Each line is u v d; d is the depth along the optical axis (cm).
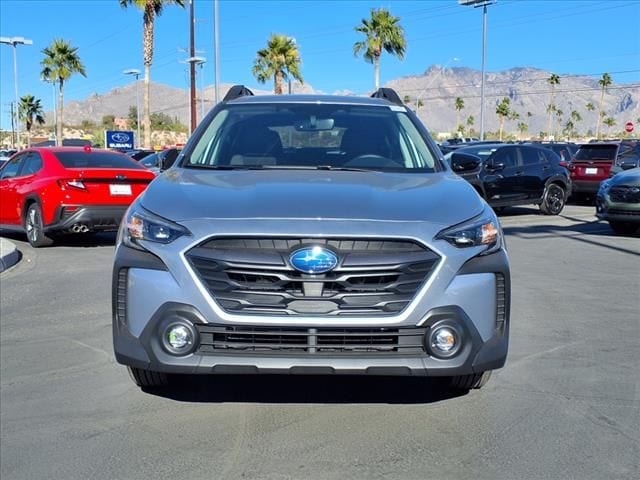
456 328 351
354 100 554
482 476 345
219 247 349
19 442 385
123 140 4381
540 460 361
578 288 783
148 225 365
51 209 1045
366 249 348
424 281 350
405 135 508
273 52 4719
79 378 485
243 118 520
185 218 359
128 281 363
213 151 485
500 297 372
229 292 347
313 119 517
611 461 360
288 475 346
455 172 531
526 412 422
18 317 655
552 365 511
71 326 623
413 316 347
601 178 1903
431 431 396
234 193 387
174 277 350
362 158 479
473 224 369
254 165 467
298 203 369
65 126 13900
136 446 379
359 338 350
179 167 470
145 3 3494
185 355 350
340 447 376
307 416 416
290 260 344
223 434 393
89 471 352
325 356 347
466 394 450
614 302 714
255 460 362
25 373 496
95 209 1045
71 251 1070
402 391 455
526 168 1631
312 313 344
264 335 348
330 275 345
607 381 477
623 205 1210
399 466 355
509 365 510
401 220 357
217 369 350
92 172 1048
